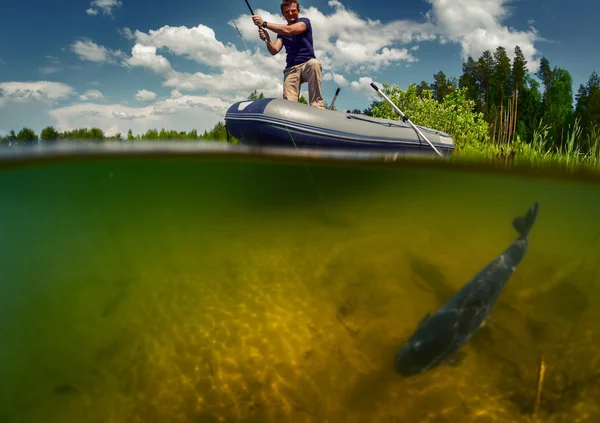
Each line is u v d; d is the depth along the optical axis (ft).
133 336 11.44
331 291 14.32
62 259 21.74
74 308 14.90
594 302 13.23
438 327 8.67
